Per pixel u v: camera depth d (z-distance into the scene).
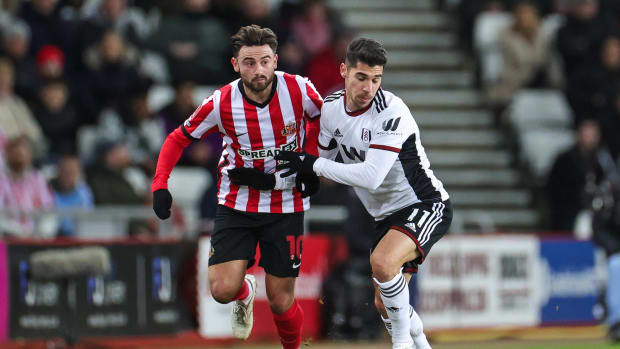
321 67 39.25
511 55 42.47
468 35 46.00
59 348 27.98
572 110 42.16
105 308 28.66
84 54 36.81
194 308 30.03
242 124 18.30
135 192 32.84
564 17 43.44
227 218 18.89
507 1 46.12
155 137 36.44
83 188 31.94
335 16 42.59
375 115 18.28
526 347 29.53
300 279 30.73
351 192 30.16
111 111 36.31
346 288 30.27
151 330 29.33
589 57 42.50
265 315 30.52
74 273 27.75
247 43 17.62
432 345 30.56
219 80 39.19
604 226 31.28
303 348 29.03
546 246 33.66
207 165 35.69
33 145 34.00
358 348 28.92
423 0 47.91
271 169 18.66
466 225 39.59
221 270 18.73
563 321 33.72
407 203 19.02
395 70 45.22
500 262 32.97
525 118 42.47
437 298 31.97
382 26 46.34
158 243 29.61
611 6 45.12
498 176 42.31
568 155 38.44
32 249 27.75
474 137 43.41
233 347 29.84
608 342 30.89
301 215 19.19
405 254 18.34
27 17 37.50
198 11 39.19
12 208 28.88
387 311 18.52
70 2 40.12
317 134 19.09
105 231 29.75
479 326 32.53
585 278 34.12
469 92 44.56
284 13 41.88
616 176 33.56
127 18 39.56
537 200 41.41
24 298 27.62
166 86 39.75
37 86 35.47
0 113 33.16
